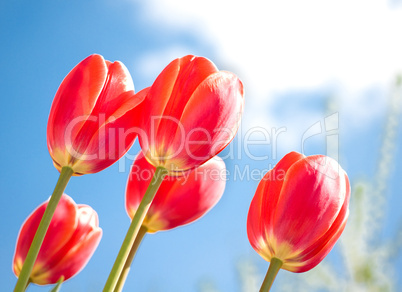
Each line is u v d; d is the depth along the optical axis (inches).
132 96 19.3
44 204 21.3
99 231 21.6
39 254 20.9
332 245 20.0
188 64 19.2
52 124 19.1
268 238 20.1
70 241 21.1
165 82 18.9
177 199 21.3
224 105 18.7
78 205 21.9
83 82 19.0
